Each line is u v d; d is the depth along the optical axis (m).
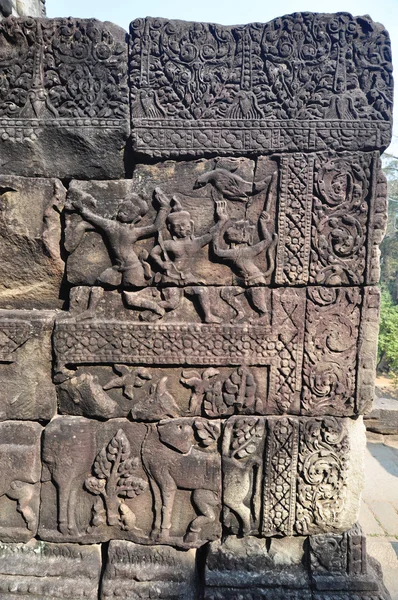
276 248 2.16
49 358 2.21
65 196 2.19
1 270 2.24
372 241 2.14
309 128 2.10
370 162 2.11
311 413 2.26
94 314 2.21
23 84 2.12
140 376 2.23
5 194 2.18
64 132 2.12
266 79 2.08
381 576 2.38
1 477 2.22
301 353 2.22
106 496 2.27
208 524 2.30
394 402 5.07
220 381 2.25
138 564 2.27
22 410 2.22
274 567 2.26
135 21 2.05
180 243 2.16
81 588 2.16
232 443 2.26
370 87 2.09
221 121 2.10
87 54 2.09
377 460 4.22
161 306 2.20
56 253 2.21
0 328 2.16
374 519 3.16
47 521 2.28
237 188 2.13
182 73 2.08
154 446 2.27
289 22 2.05
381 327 9.77
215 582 2.19
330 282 2.17
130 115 2.12
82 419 2.26
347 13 2.05
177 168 2.15
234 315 2.22
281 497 2.29
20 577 2.20
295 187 2.12
